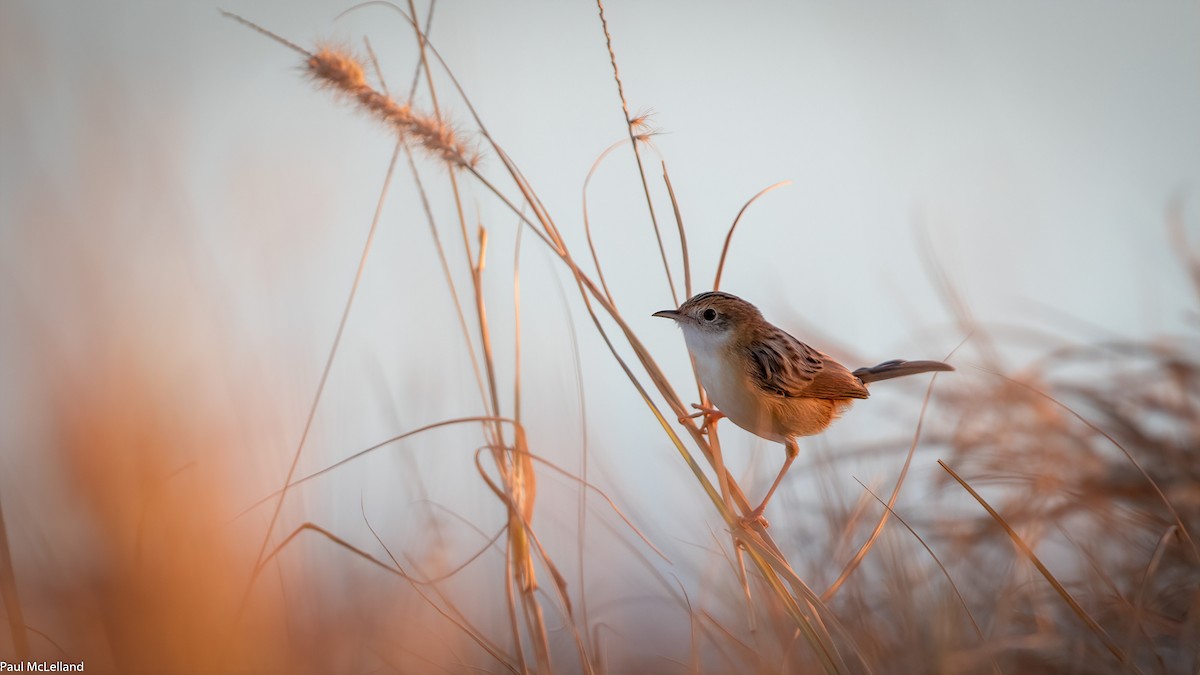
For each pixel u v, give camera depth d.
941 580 9.64
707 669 10.56
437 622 10.59
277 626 10.31
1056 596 10.23
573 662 10.55
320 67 8.48
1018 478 11.40
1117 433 11.63
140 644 9.72
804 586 8.36
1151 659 9.22
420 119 8.77
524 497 9.37
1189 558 10.05
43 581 10.34
